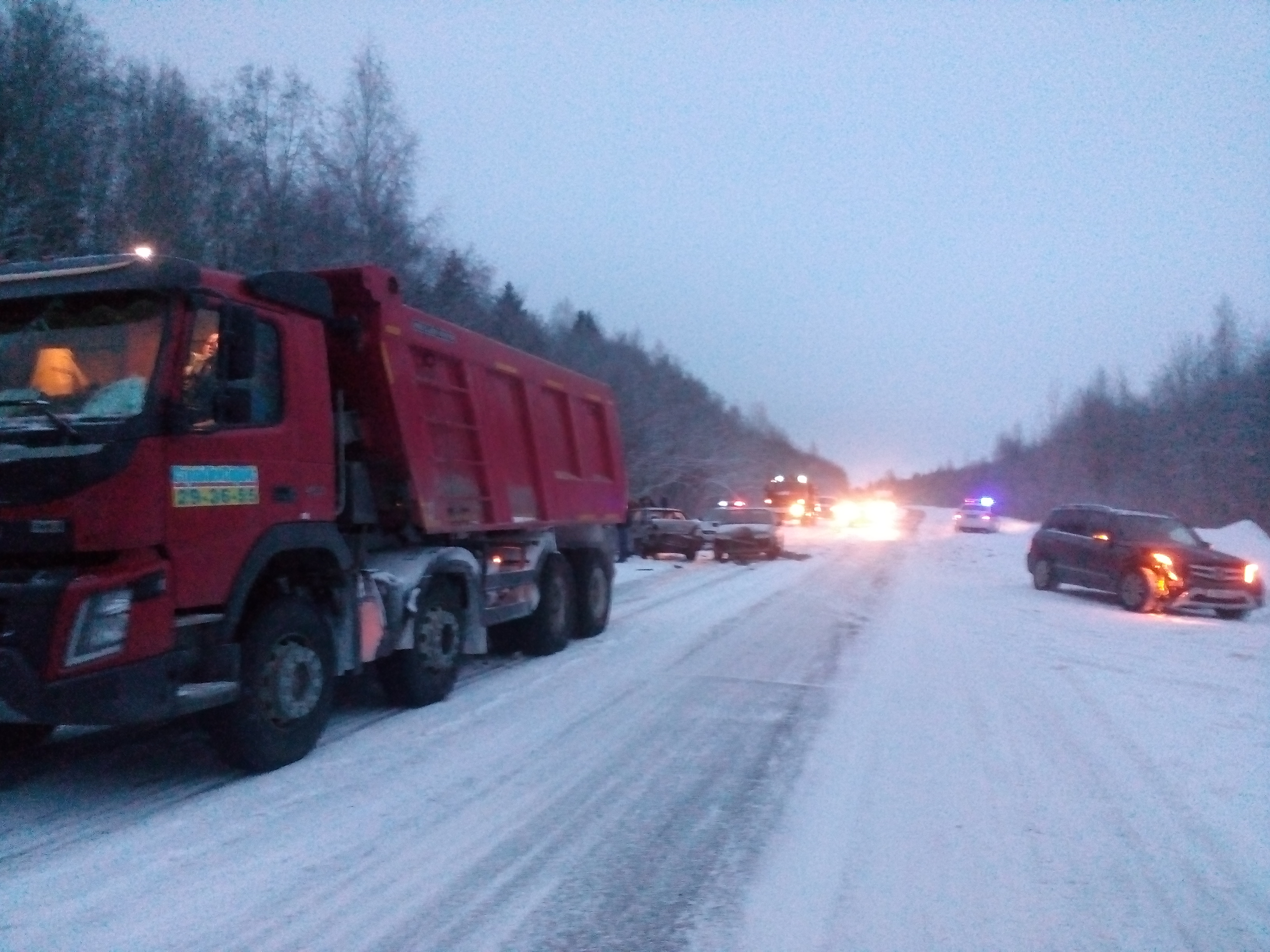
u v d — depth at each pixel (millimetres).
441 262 31531
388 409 9531
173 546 6750
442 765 7953
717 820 6762
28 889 5457
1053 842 6477
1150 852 6344
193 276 6844
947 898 5574
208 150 24688
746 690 11008
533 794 7238
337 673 8492
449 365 10758
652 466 49156
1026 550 39312
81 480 6379
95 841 6207
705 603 19578
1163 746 8984
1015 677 12125
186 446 6895
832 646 14250
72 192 19000
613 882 5707
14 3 18609
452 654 10500
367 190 27828
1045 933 5172
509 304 46188
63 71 18969
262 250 24250
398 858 6004
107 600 6410
